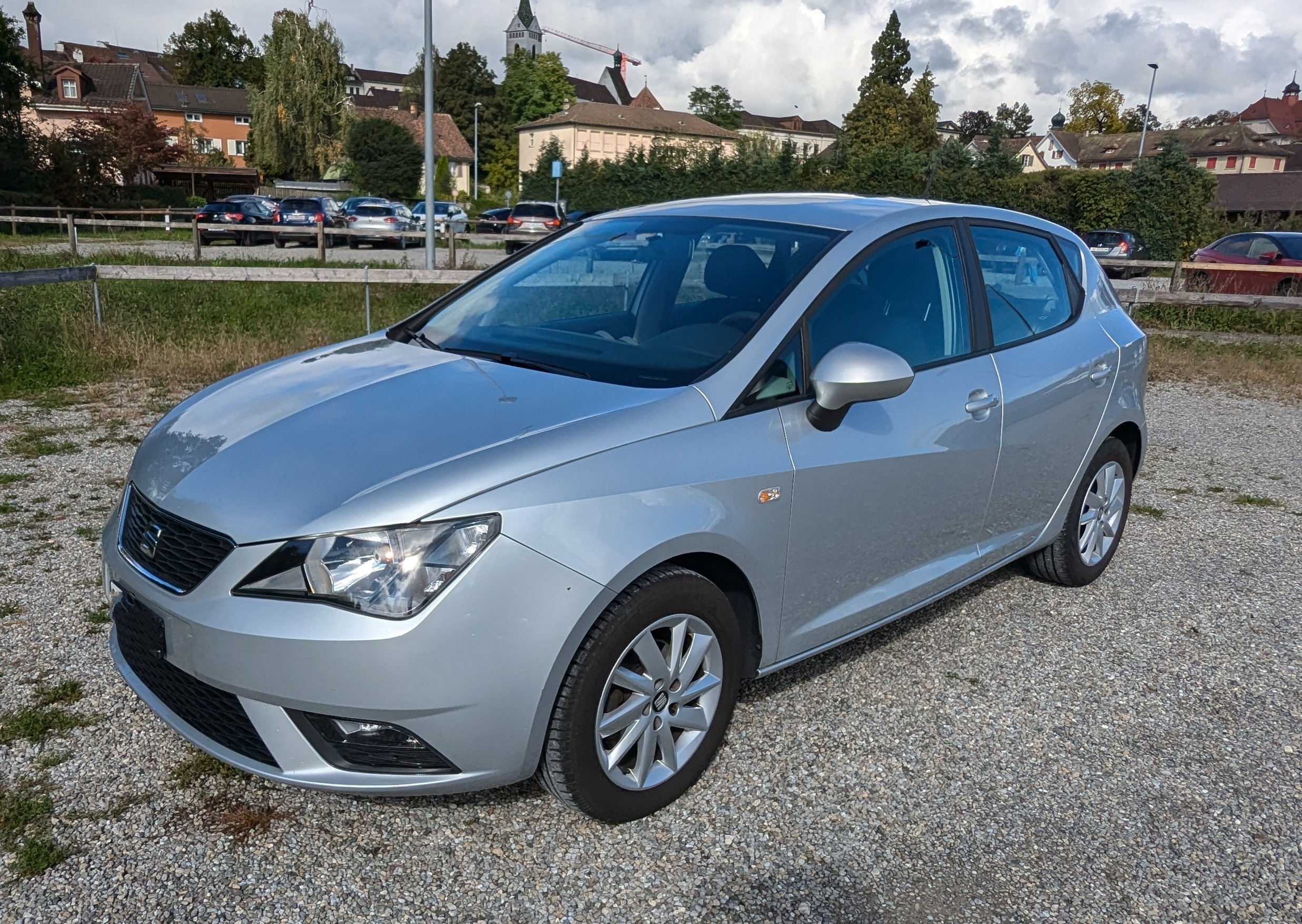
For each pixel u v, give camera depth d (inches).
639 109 3671.3
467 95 3703.3
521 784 108.6
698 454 100.7
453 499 87.7
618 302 127.8
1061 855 100.5
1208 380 420.2
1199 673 142.2
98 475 210.8
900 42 2992.1
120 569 99.8
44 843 95.0
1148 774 115.7
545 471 91.5
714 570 108.1
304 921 87.0
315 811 102.0
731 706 109.3
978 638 150.7
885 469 118.8
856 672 137.7
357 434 99.3
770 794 108.3
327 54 2513.5
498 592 87.0
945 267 136.5
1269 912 93.4
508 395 105.8
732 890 93.2
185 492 96.3
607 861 96.3
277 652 85.7
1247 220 1193.4
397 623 84.8
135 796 103.0
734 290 119.6
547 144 1931.6
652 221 143.7
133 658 104.4
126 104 2199.8
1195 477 255.4
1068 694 134.3
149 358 322.3
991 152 1392.7
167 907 87.8
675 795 105.3
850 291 121.0
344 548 86.0
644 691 98.8
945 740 121.0
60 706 119.3
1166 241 1157.1
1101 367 159.5
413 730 87.4
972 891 94.7
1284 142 4057.6
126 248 863.7
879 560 124.7
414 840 98.3
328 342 370.3
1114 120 4687.5
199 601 89.7
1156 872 98.5
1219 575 182.1
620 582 92.3
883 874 96.3
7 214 1241.4
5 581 153.9
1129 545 197.9
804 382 112.5
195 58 4244.6
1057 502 157.8
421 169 2196.1
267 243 1057.5
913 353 127.2
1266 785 114.6
